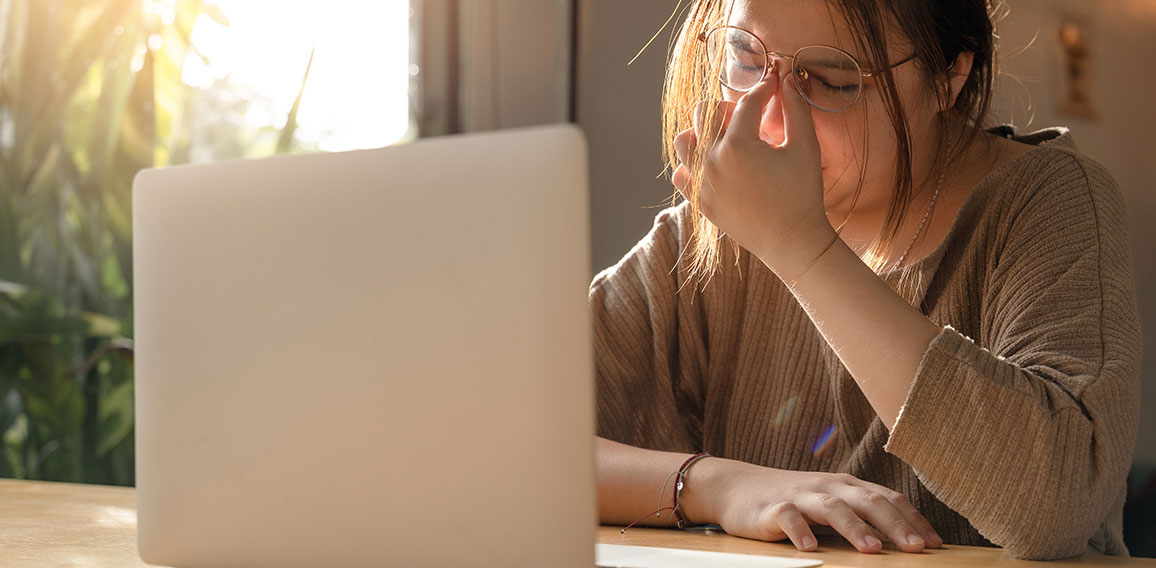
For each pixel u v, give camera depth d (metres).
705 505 1.02
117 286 2.46
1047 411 0.84
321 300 0.67
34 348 2.40
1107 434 0.87
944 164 1.22
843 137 1.12
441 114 2.74
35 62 2.41
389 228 0.64
